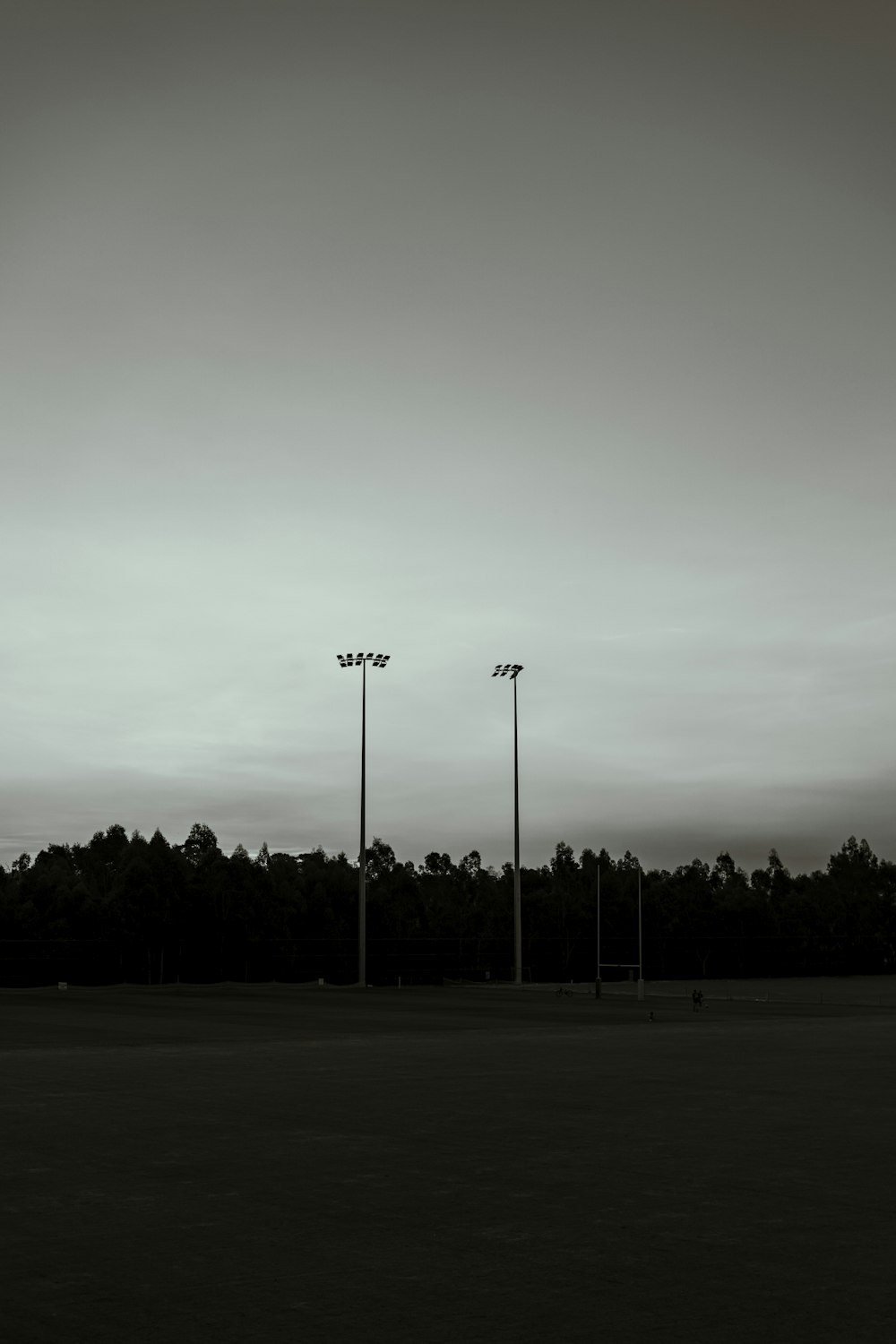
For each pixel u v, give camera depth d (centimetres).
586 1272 1041
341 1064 3155
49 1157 1644
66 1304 952
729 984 13262
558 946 15175
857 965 16812
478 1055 3516
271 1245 1140
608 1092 2475
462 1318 912
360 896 10056
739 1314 919
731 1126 1953
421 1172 1523
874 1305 943
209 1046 3891
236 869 14675
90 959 12950
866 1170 1541
